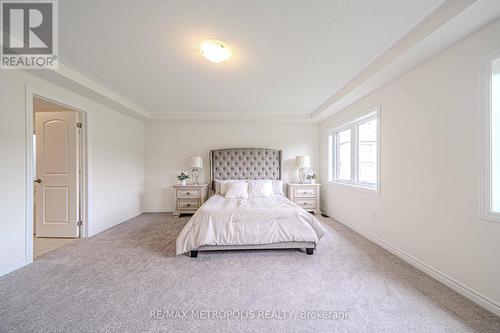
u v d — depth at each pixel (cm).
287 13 161
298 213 264
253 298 172
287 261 238
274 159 479
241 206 289
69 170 320
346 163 410
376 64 232
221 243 248
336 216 412
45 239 312
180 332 138
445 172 189
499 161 157
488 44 155
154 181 485
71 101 290
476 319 147
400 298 171
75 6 152
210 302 167
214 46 201
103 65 242
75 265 229
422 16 165
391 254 255
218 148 486
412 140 226
